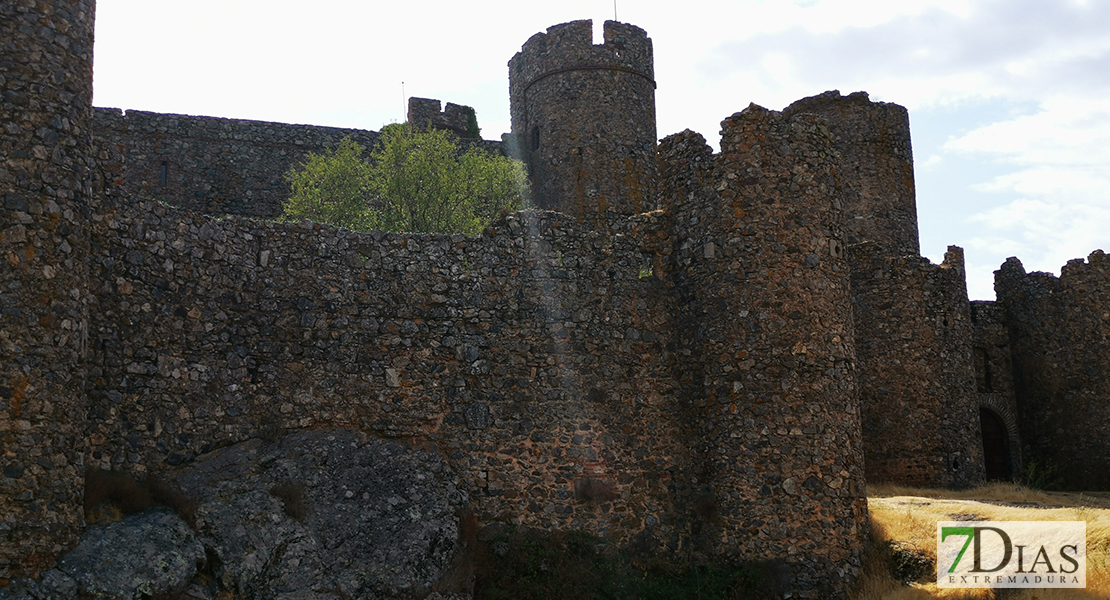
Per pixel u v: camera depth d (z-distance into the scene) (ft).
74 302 47.34
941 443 96.12
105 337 54.29
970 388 100.94
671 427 67.15
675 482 66.28
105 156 55.98
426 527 57.16
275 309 60.80
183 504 52.49
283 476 56.44
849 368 65.31
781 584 60.59
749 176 66.08
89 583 44.65
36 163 46.75
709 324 66.13
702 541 63.87
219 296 59.16
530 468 63.98
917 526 66.33
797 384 63.16
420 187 106.01
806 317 64.13
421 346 63.72
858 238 120.26
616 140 131.64
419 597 54.08
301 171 112.88
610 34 134.10
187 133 108.17
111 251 55.21
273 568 51.78
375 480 58.49
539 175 133.39
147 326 55.98
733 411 64.08
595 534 63.93
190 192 107.04
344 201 104.12
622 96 133.08
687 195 69.05
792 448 62.44
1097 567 58.18
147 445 54.90
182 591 47.62
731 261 65.62
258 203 110.11
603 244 69.15
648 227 70.23
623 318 68.13
